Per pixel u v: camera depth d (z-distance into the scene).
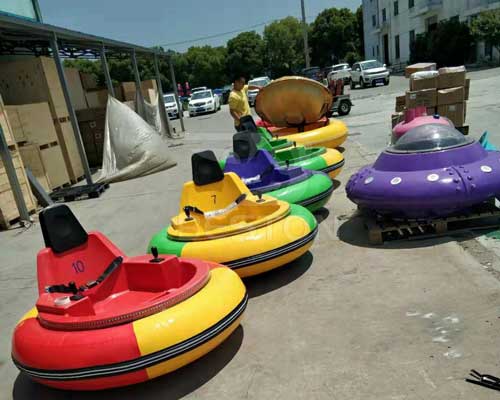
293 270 4.43
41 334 2.93
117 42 13.55
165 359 2.78
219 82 62.28
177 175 10.23
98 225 7.13
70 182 11.09
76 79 14.87
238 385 2.93
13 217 7.58
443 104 8.93
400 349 3.02
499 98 13.71
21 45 11.84
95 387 2.83
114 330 2.78
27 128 9.54
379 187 4.57
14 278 5.34
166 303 2.91
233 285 3.25
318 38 59.22
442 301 3.50
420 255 4.29
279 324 3.55
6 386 3.31
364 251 4.59
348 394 2.69
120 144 10.68
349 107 16.30
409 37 42.31
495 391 2.54
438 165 4.46
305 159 6.64
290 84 8.98
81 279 3.71
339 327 3.38
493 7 30.89
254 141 6.18
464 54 32.56
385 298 3.67
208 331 2.91
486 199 4.44
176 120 27.95
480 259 4.03
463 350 2.92
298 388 2.81
